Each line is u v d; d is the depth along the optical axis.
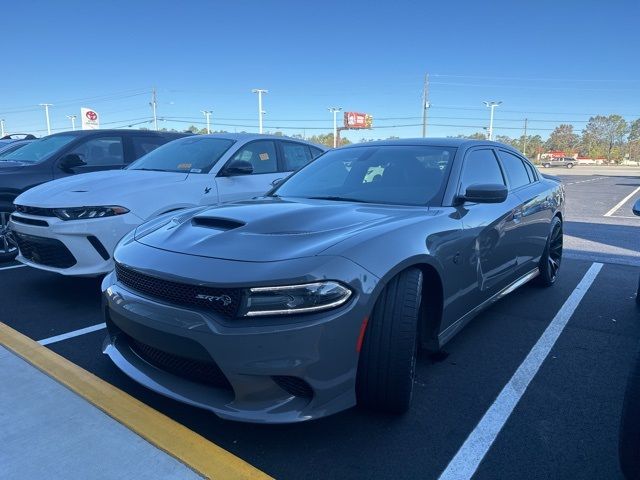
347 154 4.18
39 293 4.80
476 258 3.37
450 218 3.14
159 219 3.33
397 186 3.58
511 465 2.32
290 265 2.29
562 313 4.47
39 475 2.14
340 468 2.29
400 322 2.49
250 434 2.53
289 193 3.87
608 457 2.39
